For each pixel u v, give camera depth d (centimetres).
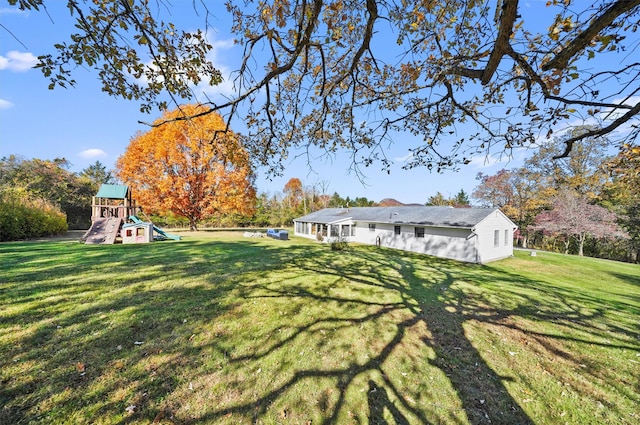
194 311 477
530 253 1717
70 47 224
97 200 1809
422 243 1606
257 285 659
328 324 451
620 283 984
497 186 2475
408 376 319
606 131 239
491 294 687
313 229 2433
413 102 436
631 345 421
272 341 385
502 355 377
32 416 231
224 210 2395
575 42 198
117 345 353
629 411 274
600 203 1914
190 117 284
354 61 329
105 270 773
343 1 304
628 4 166
